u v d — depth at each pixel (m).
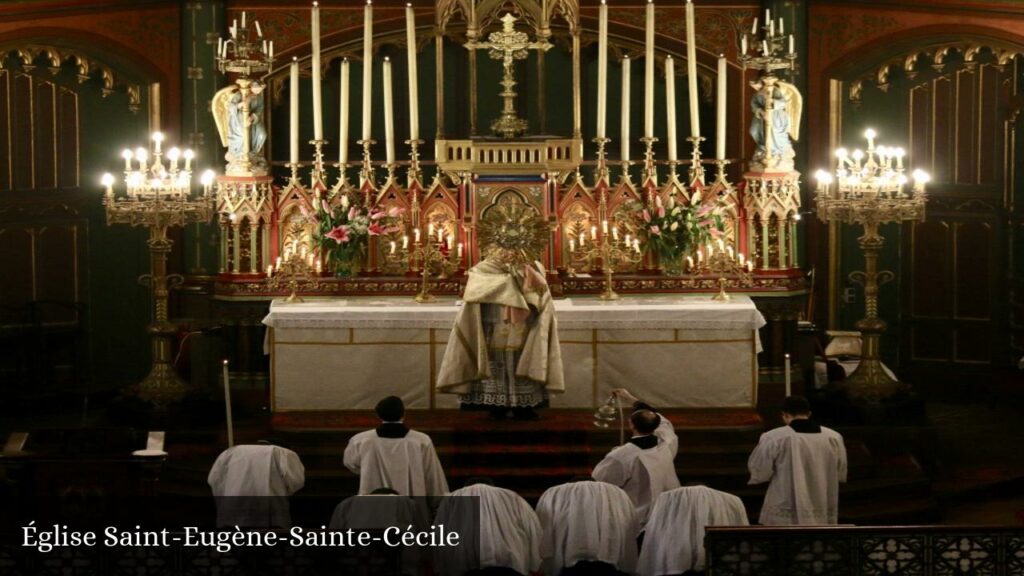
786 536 18.62
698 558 19.83
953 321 33.56
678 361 27.53
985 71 32.81
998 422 31.44
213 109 29.08
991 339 33.19
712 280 28.75
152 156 32.75
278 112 34.09
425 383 27.50
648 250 28.92
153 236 28.61
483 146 28.52
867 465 26.02
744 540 18.66
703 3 33.31
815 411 28.62
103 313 33.41
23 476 22.88
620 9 33.31
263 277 28.92
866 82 33.31
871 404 28.00
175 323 31.72
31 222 32.50
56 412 32.19
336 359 27.50
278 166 34.31
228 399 24.78
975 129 33.00
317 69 29.12
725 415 27.30
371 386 27.53
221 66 29.17
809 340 29.94
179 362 31.16
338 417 27.25
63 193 32.84
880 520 25.19
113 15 32.03
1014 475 27.55
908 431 27.59
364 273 29.12
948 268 33.56
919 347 34.06
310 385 27.55
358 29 33.16
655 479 21.95
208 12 32.59
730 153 33.66
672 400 27.58
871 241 28.45
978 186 33.06
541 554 20.39
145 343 33.50
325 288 28.75
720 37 33.38
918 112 33.53
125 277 33.34
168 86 32.66
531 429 26.03
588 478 25.00
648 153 29.22
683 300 28.20
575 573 20.17
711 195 29.02
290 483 22.70
